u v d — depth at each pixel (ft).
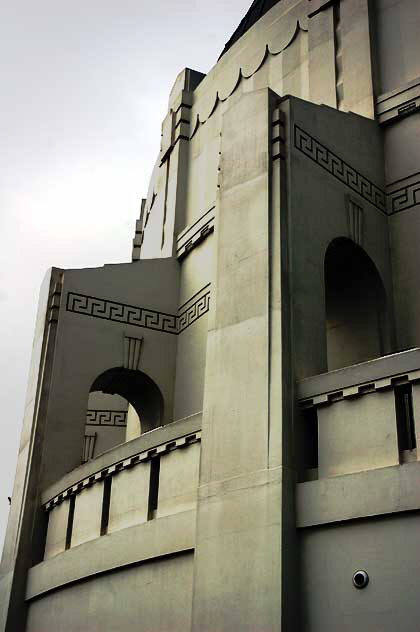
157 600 46.57
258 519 41.57
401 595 36.91
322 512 40.55
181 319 71.61
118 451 53.42
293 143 50.57
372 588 37.96
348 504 39.78
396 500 38.29
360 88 61.31
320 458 42.50
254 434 43.62
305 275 47.75
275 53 70.28
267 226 47.98
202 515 44.11
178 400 68.64
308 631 39.50
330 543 40.14
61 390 65.67
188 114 81.30
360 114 60.64
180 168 78.89
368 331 55.52
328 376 43.37
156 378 69.41
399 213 57.47
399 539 37.91
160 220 81.35
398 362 40.83
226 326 47.70
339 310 57.98
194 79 83.82
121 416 99.25
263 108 51.49
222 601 41.32
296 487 42.01
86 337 67.92
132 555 48.85
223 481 43.98
